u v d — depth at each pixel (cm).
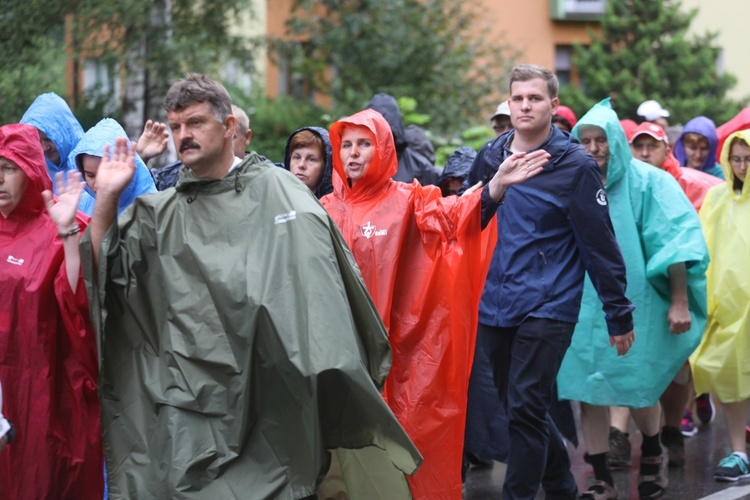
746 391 1160
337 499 804
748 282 1169
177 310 675
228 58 2473
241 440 662
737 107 3825
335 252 684
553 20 4153
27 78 2139
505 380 954
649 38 3853
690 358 1186
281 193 680
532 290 906
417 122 2097
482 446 1088
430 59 2889
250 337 658
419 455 673
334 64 2939
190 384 668
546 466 958
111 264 682
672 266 1074
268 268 665
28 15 2109
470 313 842
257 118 2827
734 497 1074
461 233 830
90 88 2366
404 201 853
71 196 718
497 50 3030
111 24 2162
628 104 3753
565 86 3881
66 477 761
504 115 1380
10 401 745
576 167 906
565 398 1071
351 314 673
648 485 1068
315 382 644
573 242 920
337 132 881
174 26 2275
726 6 4178
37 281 750
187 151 679
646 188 1088
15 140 760
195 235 684
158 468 669
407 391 836
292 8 2952
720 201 1212
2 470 743
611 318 920
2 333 746
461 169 1241
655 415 1074
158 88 2247
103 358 678
